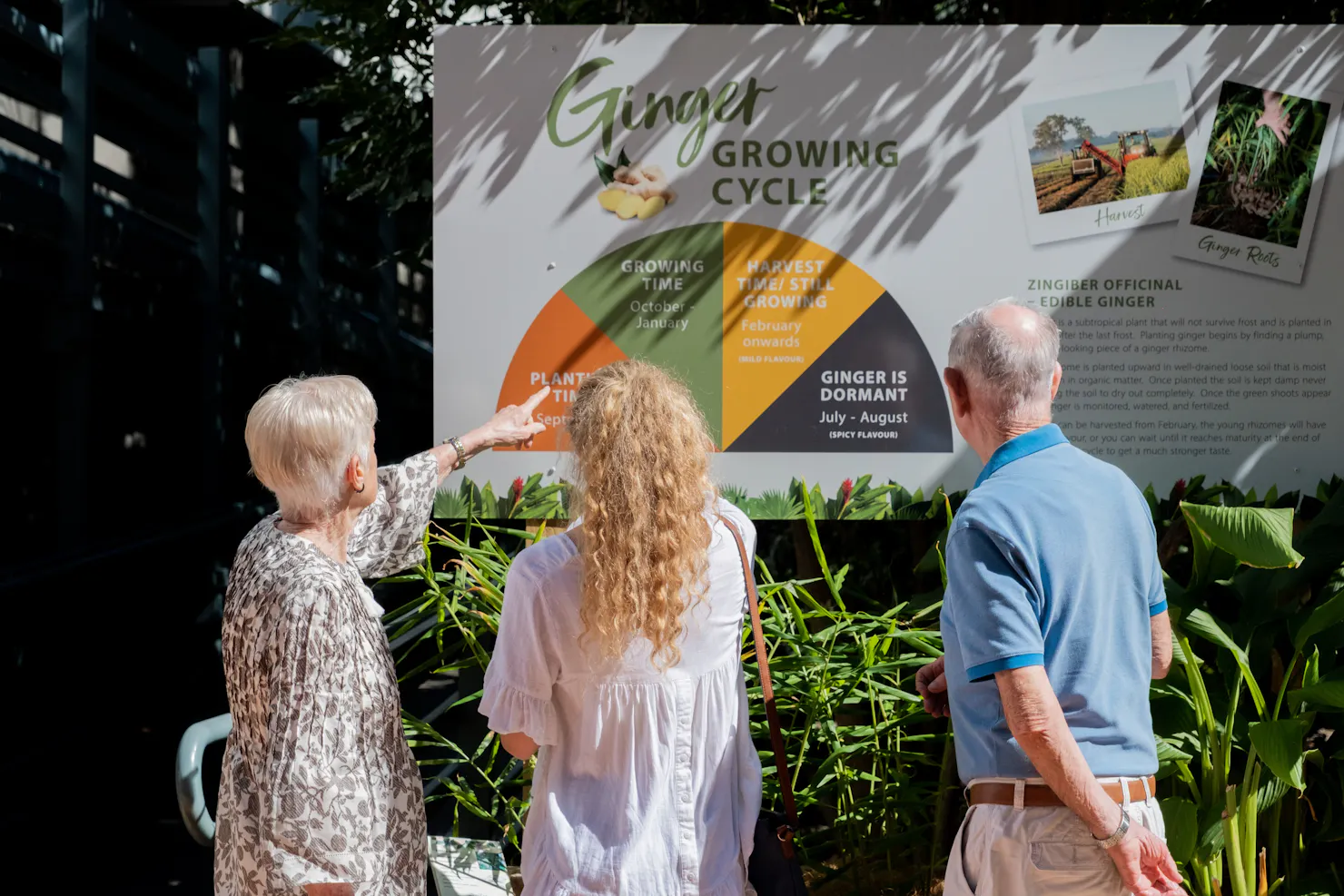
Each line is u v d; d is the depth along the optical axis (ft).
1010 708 5.31
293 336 33.63
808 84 9.88
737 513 5.96
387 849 5.48
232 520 27.20
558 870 5.26
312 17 27.40
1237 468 10.06
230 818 5.47
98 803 16.79
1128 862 5.32
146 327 25.82
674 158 9.87
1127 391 10.05
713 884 5.37
